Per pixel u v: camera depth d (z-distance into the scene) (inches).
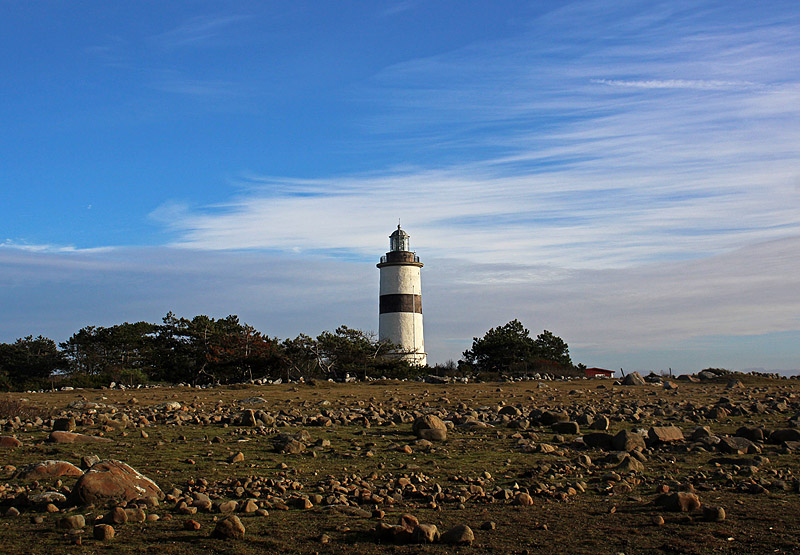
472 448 775.1
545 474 642.2
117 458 705.6
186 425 943.0
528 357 2802.7
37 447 756.0
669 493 531.5
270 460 703.7
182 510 504.4
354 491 573.3
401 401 1371.8
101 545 433.1
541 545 435.2
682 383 1814.7
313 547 431.5
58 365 3048.7
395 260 2812.5
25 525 475.5
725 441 749.3
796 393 1493.6
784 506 522.0
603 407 1173.1
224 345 2500.0
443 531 462.3
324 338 2482.8
